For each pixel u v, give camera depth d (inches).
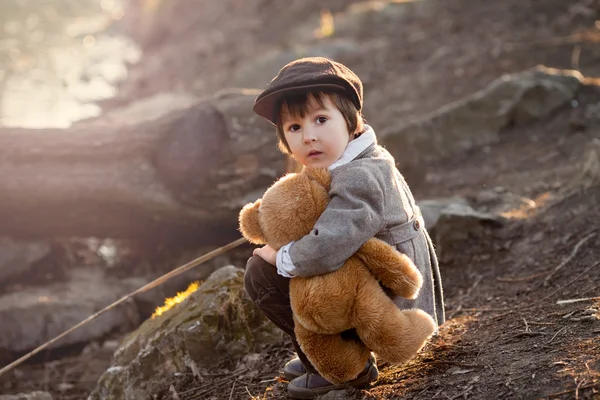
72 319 205.3
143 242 231.6
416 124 253.4
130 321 212.4
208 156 213.2
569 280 155.2
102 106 446.0
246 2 613.6
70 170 212.8
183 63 523.2
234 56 486.6
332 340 109.3
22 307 203.0
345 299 104.0
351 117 110.0
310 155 109.5
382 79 356.2
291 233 106.1
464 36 374.9
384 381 120.0
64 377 189.3
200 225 220.7
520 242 184.9
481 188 223.3
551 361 109.7
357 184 104.3
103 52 650.8
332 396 115.2
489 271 178.2
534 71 265.4
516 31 358.0
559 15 364.2
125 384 148.6
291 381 122.3
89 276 231.5
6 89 497.0
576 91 259.4
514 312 142.3
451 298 169.9
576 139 233.8
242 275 158.7
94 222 220.7
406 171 248.5
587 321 123.4
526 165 229.9
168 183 214.5
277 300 115.1
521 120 255.8
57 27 772.0
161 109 361.1
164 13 676.7
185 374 146.4
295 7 550.0
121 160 216.4
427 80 331.6
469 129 254.5
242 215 112.1
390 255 104.6
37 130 216.7
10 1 840.9
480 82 310.8
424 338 107.7
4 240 224.8
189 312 151.7
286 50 423.2
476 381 110.7
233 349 149.1
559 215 189.2
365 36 428.8
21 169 212.1
